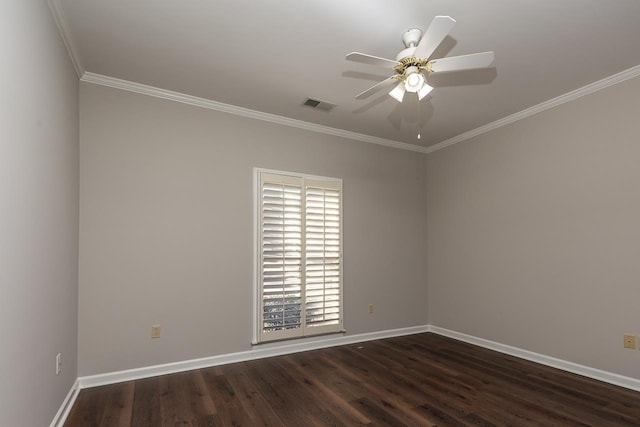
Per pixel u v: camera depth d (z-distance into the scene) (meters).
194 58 2.72
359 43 2.51
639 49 2.57
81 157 2.92
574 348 3.19
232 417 2.38
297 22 2.28
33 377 1.78
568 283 3.25
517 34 2.39
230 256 3.51
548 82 3.07
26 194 1.68
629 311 2.83
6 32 1.44
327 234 4.06
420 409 2.50
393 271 4.58
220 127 3.55
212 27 2.33
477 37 2.42
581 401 2.61
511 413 2.44
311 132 4.09
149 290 3.12
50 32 2.06
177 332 3.22
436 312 4.72
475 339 4.15
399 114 3.80
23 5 1.64
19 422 1.60
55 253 2.16
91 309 2.89
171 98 3.31
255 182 3.69
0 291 1.40
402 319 4.61
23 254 1.64
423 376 3.13
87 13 2.18
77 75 2.83
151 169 3.20
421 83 2.18
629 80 2.88
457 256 4.44
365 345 4.11
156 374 3.11
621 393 2.74
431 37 1.91
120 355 2.98
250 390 2.82
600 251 3.03
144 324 3.09
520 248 3.69
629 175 2.86
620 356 2.88
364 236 4.39
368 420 2.35
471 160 4.31
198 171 3.41
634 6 2.10
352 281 4.26
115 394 2.72
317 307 3.92
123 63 2.79
